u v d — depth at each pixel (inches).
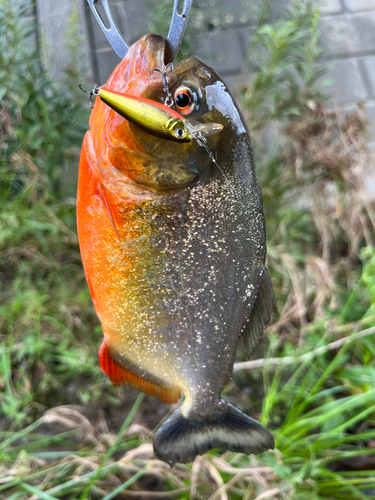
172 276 10.9
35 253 25.3
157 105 8.3
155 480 20.1
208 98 9.6
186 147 9.7
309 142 25.6
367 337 24.5
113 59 29.0
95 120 10.1
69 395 23.0
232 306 11.7
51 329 23.9
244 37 33.7
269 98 29.6
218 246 10.8
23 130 21.3
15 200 23.0
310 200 30.5
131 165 9.9
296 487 18.7
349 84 35.2
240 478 19.6
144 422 22.4
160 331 11.5
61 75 25.3
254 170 10.6
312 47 22.1
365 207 28.4
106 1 9.6
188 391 12.7
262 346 25.5
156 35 9.2
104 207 10.4
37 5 25.7
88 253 11.0
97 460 19.3
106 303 11.4
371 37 36.8
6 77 19.6
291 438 19.7
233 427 13.2
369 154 27.4
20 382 22.6
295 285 25.5
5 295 25.1
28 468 18.5
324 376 20.0
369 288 19.8
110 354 12.1
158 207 10.3
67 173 26.2
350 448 21.4
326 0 37.8
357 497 19.3
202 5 29.2
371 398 19.0
